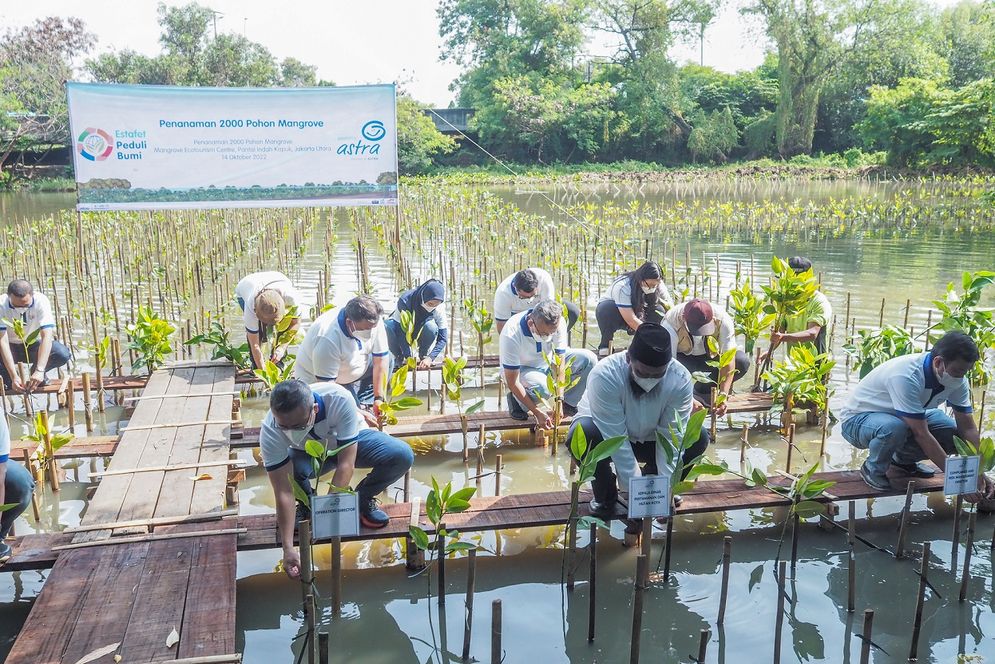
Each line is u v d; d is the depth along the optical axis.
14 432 8.28
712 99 65.38
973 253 18.91
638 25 64.12
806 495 5.65
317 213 25.72
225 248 17.91
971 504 6.41
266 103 12.16
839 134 63.19
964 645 5.02
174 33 59.28
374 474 5.86
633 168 60.16
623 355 5.78
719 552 6.12
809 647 5.00
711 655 4.93
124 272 16.92
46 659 4.33
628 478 5.66
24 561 5.36
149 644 4.45
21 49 51.69
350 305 7.27
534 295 8.95
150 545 5.51
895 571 5.84
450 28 69.75
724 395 7.99
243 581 5.73
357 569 5.88
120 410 8.90
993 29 57.44
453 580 5.78
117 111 11.76
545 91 63.84
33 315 8.77
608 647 5.03
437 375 10.23
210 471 6.60
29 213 32.09
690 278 16.27
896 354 8.43
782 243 21.02
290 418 4.94
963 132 45.91
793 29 58.91
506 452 8.04
